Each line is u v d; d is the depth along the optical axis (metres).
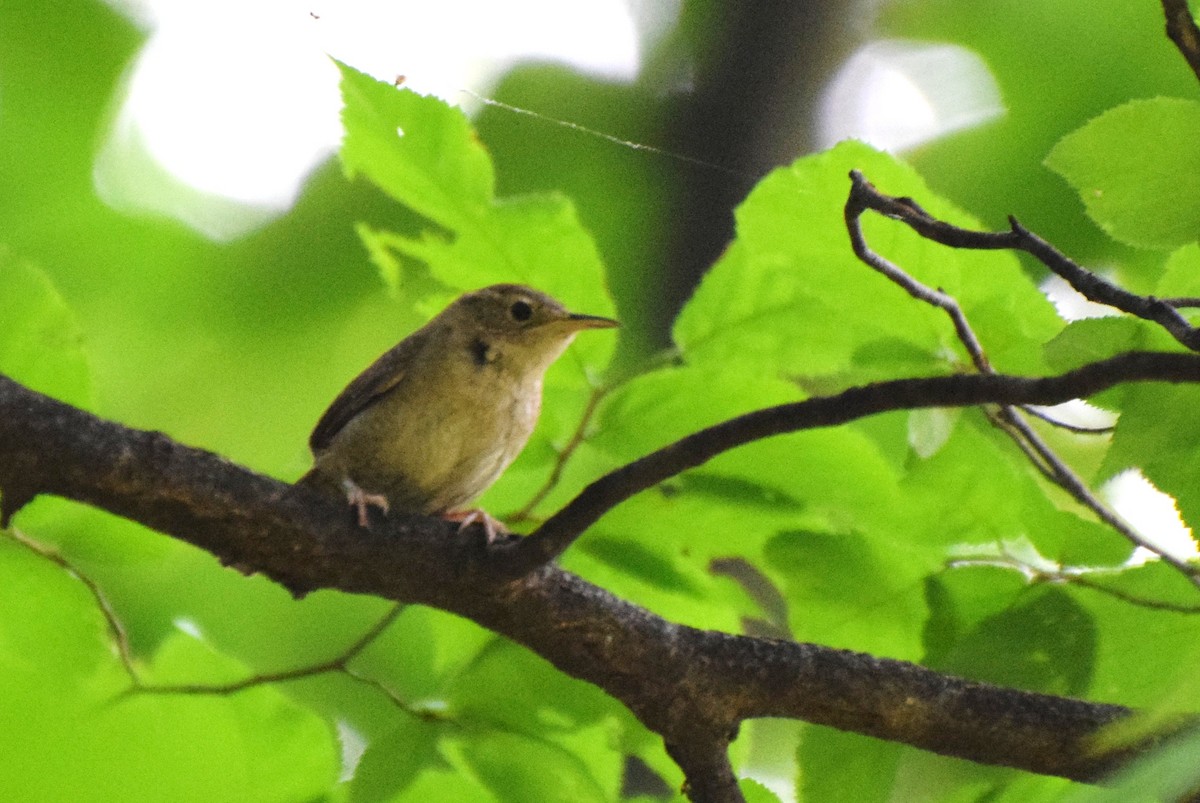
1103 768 7.23
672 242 14.03
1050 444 10.58
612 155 14.62
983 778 8.15
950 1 14.62
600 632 7.60
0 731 7.55
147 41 13.59
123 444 7.12
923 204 7.54
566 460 7.95
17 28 13.43
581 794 7.45
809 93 14.45
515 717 7.76
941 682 7.54
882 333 7.84
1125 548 7.41
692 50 14.85
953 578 7.57
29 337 7.63
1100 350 5.92
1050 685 7.47
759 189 7.62
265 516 7.39
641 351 13.59
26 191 13.83
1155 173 5.29
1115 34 14.36
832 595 7.79
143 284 14.12
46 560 7.48
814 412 6.48
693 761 7.73
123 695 7.66
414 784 7.61
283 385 14.20
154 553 7.94
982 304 7.52
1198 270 6.62
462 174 7.90
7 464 6.95
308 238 14.33
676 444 6.85
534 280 8.07
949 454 7.55
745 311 7.86
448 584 7.59
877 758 7.76
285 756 7.82
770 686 7.61
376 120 7.84
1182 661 7.24
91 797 7.65
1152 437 5.82
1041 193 14.06
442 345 10.00
